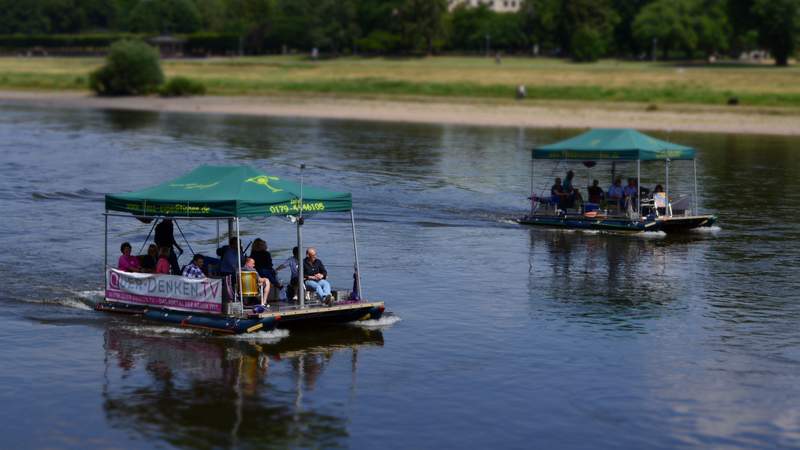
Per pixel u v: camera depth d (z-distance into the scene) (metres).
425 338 51.47
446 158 146.00
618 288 63.44
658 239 82.25
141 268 56.03
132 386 43.34
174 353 48.03
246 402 41.53
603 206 90.19
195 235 80.56
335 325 53.94
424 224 88.56
